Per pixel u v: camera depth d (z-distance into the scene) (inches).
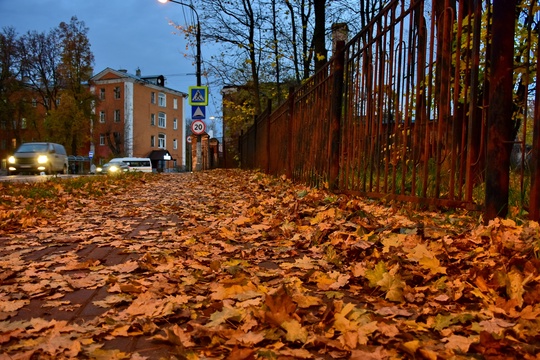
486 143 123.6
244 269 107.0
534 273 83.0
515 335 63.7
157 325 74.1
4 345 66.0
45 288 96.1
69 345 64.6
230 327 70.3
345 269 104.3
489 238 108.7
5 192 324.5
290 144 346.3
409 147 175.6
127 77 2303.2
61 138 1871.3
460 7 131.0
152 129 2527.1
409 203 168.9
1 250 141.1
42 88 2043.6
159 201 290.2
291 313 72.2
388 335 63.9
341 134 230.2
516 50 162.4
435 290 84.9
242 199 272.2
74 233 172.4
